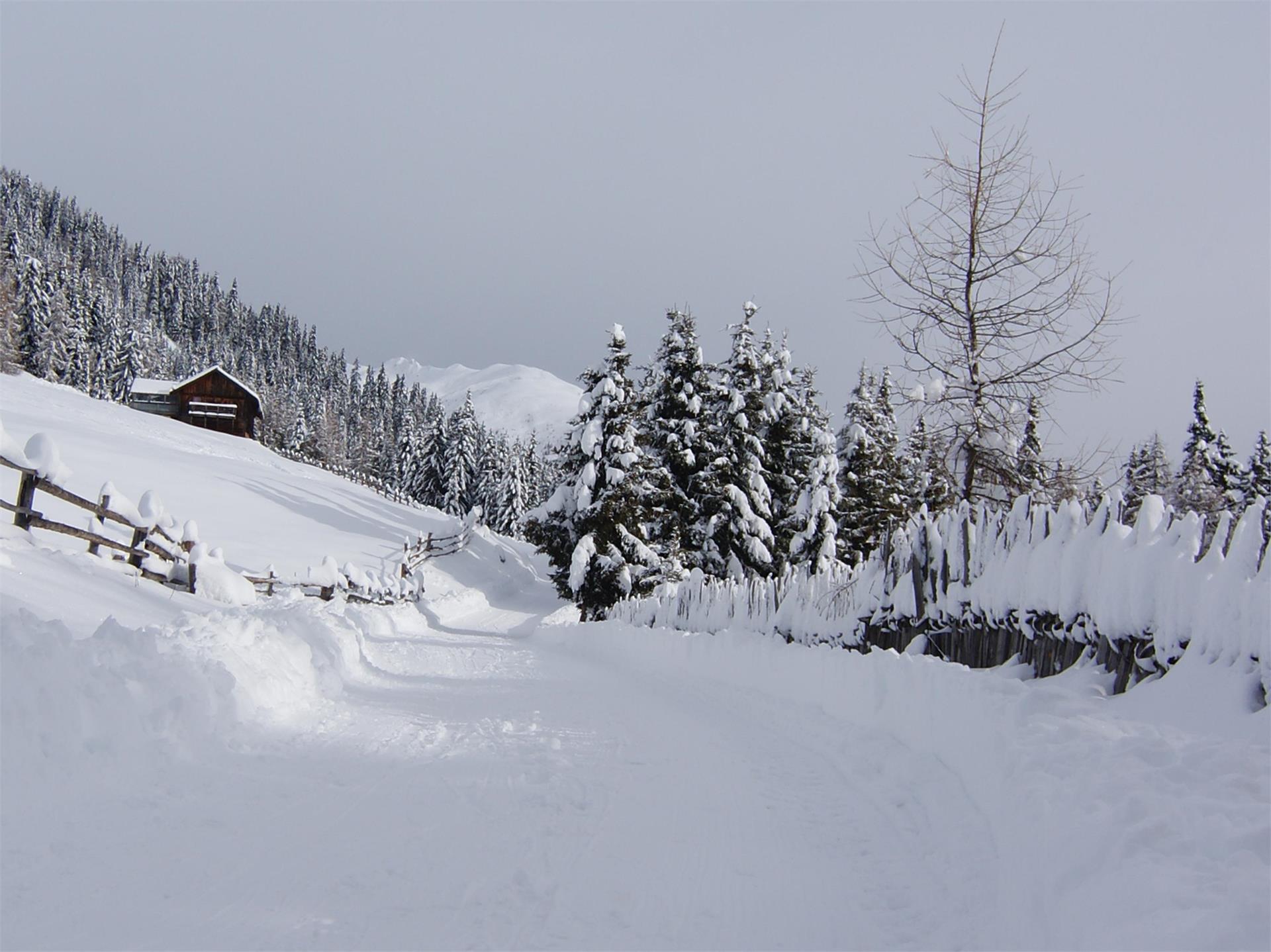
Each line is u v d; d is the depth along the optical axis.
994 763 4.73
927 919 3.71
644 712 9.38
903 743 6.59
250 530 31.59
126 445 39.88
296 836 4.15
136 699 5.12
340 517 44.22
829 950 3.39
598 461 30.89
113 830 3.92
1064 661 6.01
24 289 85.19
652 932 3.44
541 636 25.25
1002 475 10.37
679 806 5.40
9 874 3.32
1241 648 4.44
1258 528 4.70
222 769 5.09
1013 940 3.22
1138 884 2.74
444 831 4.45
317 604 15.47
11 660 4.45
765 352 34.34
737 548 31.41
